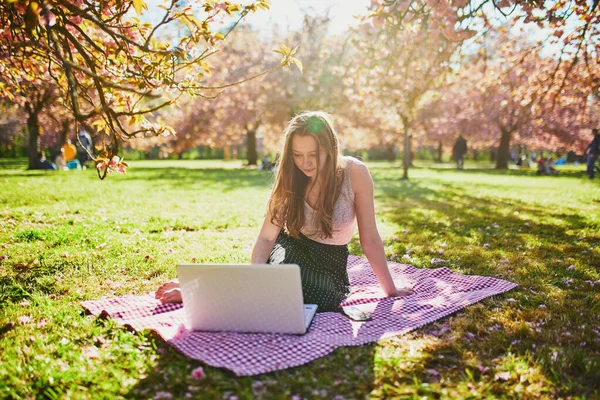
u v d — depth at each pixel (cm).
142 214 767
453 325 291
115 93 402
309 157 297
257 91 2556
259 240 333
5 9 321
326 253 329
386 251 515
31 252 475
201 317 276
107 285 384
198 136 2905
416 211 841
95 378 226
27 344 269
